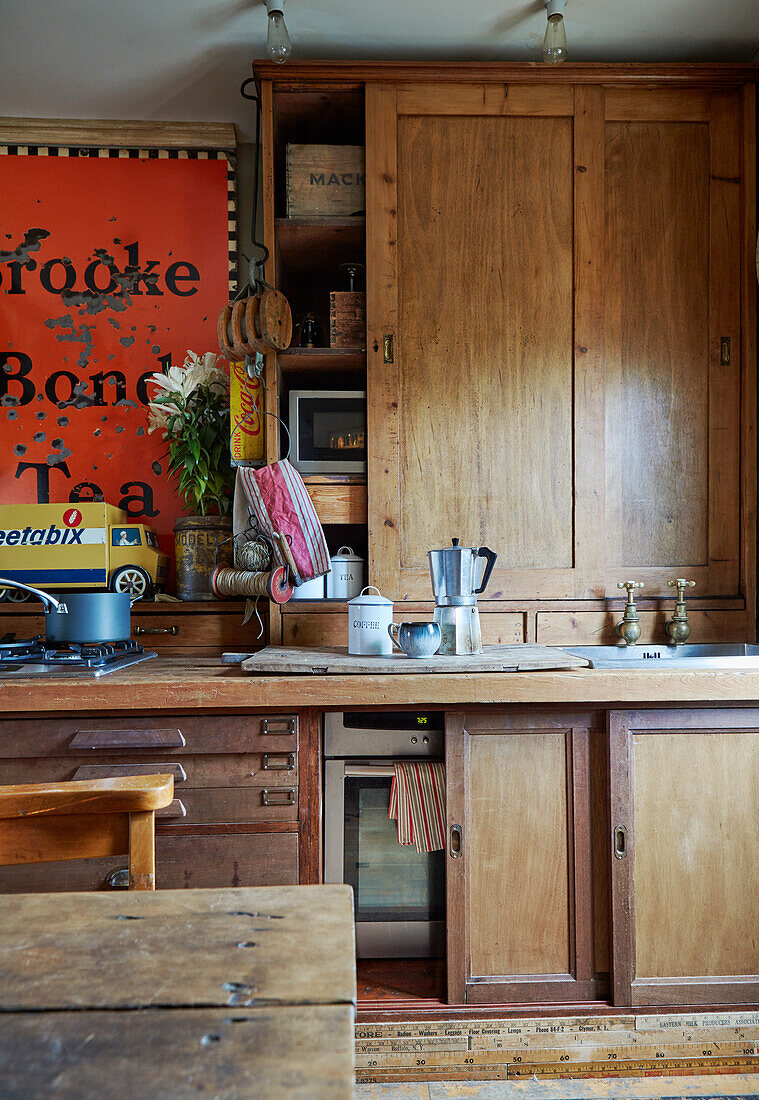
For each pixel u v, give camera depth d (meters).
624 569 2.21
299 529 2.09
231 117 2.58
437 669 1.76
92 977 0.66
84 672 1.79
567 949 1.78
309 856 1.75
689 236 2.23
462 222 2.19
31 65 2.29
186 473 2.39
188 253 2.62
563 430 2.20
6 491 2.58
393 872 1.85
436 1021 1.73
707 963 1.78
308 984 0.65
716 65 2.17
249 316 2.11
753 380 2.23
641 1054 1.73
